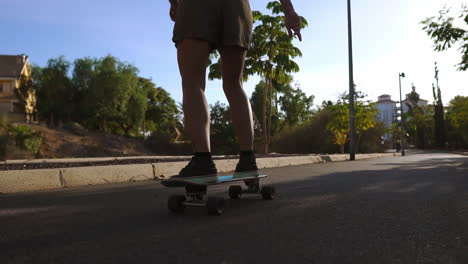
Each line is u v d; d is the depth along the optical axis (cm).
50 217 214
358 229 163
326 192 303
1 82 3925
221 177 226
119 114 3838
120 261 121
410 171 558
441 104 5766
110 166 497
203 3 224
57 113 3688
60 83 3666
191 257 124
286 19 250
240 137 252
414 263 114
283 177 484
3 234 167
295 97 3934
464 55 861
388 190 311
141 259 123
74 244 146
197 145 214
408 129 7519
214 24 228
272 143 3045
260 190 263
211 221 187
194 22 222
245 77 1393
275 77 1424
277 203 244
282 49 1373
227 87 254
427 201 244
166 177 570
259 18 1371
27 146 2288
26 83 4019
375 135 3102
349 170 612
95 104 3722
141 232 166
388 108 10719
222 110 3897
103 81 3703
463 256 121
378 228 164
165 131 4672
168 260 121
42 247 143
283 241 143
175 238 152
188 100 220
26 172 400
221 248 134
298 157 1000
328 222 179
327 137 2866
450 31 854
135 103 3966
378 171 569
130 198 307
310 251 129
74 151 3091
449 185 346
